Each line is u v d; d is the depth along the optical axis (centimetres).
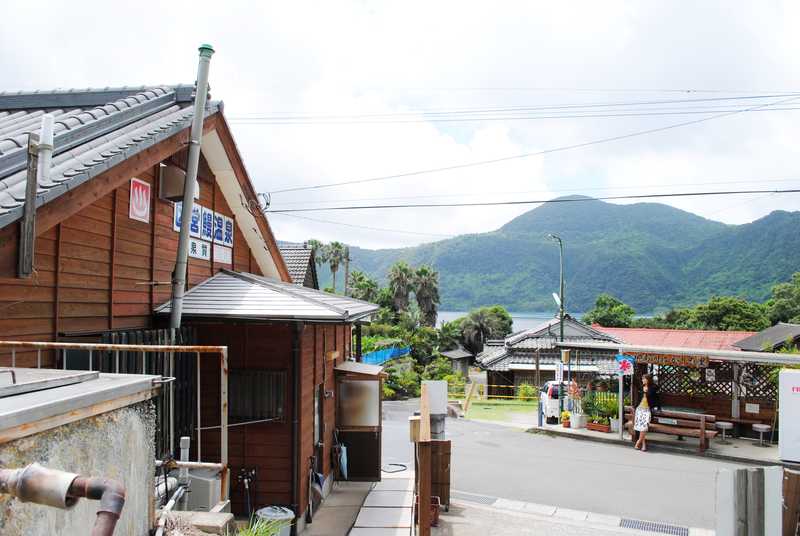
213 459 873
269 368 881
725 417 1666
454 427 1916
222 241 1071
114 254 727
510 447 1578
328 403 1084
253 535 470
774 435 1599
